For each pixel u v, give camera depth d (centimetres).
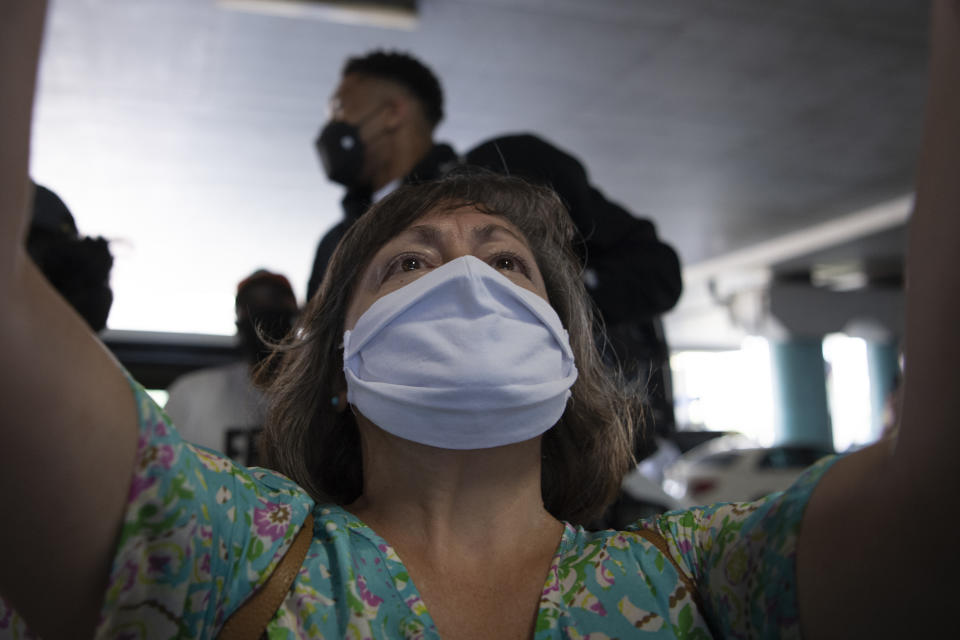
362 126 248
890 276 1677
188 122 867
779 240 1409
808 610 89
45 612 83
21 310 74
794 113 881
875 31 717
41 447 76
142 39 704
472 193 128
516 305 108
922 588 80
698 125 909
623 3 662
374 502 113
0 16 69
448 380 101
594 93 821
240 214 1157
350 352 110
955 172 73
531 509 111
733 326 1670
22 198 72
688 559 104
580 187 211
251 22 676
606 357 193
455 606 100
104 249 168
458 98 825
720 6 673
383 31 690
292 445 124
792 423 1702
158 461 84
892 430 88
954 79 73
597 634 97
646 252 215
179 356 368
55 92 798
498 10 666
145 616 85
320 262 203
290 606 94
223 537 92
